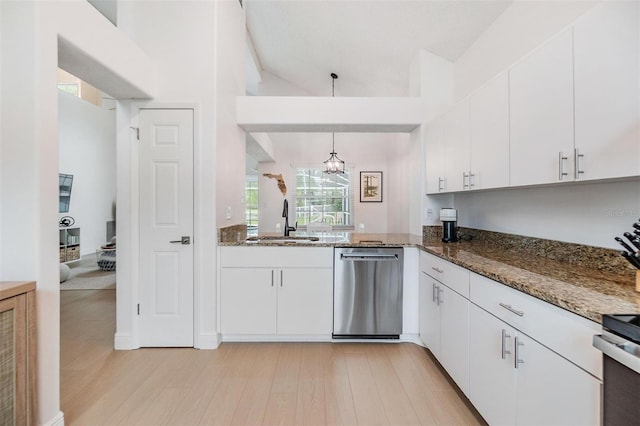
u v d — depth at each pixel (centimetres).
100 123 721
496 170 194
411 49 329
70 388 193
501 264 168
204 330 251
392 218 634
